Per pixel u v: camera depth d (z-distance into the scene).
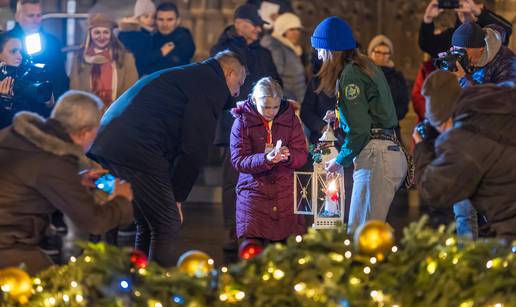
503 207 11.64
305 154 15.78
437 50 22.41
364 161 14.88
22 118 11.65
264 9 25.39
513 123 11.56
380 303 10.05
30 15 20.89
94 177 12.06
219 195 27.23
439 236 10.95
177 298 10.27
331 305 9.84
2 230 11.73
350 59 14.90
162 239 15.28
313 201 15.53
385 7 30.53
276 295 10.36
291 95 22.95
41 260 11.88
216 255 19.03
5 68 17.91
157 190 15.12
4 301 10.74
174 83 15.21
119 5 24.34
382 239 10.76
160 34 23.78
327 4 30.27
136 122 15.05
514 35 26.28
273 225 15.69
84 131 11.70
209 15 29.50
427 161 11.81
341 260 10.62
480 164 11.45
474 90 11.72
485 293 10.34
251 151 15.79
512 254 10.91
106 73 21.58
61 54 21.47
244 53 20.92
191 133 15.09
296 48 24.69
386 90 14.84
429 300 10.25
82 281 10.72
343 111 14.76
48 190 11.52
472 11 21.73
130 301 10.30
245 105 15.90
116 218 11.74
